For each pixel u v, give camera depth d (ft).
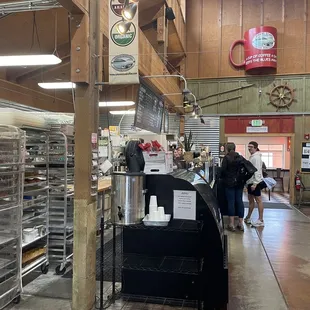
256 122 32.65
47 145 12.39
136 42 9.64
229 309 9.48
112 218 9.09
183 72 33.99
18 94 23.40
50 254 12.86
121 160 17.01
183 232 9.74
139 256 10.03
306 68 31.65
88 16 9.38
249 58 32.01
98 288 10.84
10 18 17.43
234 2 33.55
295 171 31.45
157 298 9.90
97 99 9.96
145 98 16.22
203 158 18.88
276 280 11.70
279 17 32.42
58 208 12.83
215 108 33.63
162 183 9.50
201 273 8.62
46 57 12.95
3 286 9.36
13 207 9.73
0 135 9.88
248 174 18.42
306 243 16.49
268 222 21.68
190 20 34.42
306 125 31.55
